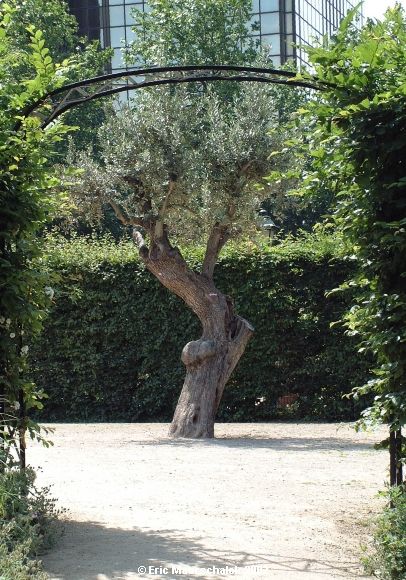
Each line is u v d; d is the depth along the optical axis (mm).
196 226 13977
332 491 8438
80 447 11836
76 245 16891
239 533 6676
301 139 6449
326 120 6016
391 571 5418
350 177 6258
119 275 16609
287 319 16078
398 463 6152
